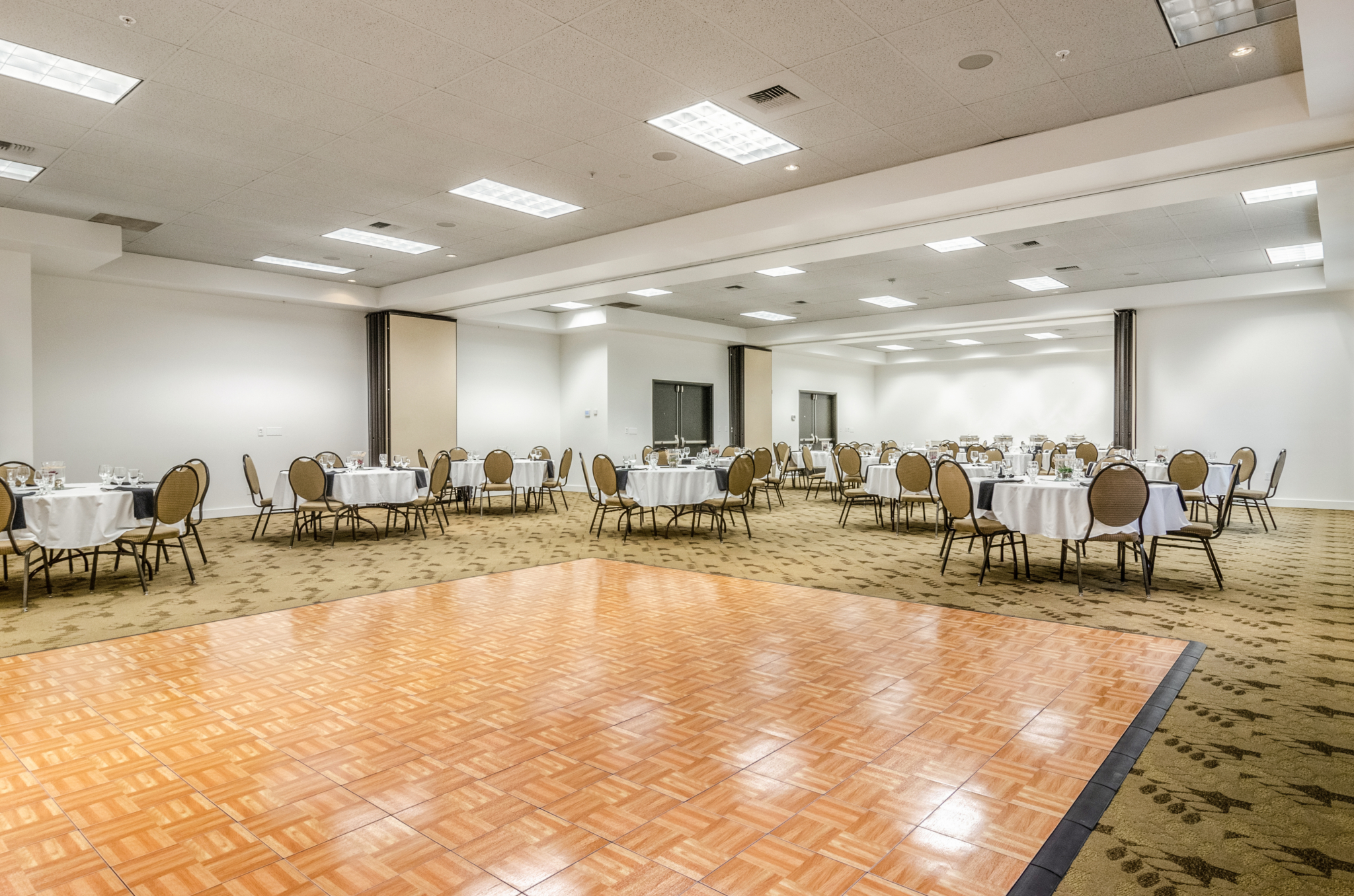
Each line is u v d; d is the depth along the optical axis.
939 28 4.23
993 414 19.61
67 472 9.05
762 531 8.88
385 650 4.05
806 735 2.87
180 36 4.23
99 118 5.30
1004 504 5.70
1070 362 18.41
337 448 11.66
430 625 4.57
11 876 1.97
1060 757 2.66
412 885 1.91
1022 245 8.97
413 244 9.02
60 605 5.12
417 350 11.94
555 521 10.01
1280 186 6.20
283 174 6.48
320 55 4.46
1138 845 2.08
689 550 7.48
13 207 7.31
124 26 4.11
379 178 6.62
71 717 3.10
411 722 3.04
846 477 12.69
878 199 6.51
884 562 6.76
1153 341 11.84
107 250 7.92
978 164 5.99
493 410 13.79
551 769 2.59
